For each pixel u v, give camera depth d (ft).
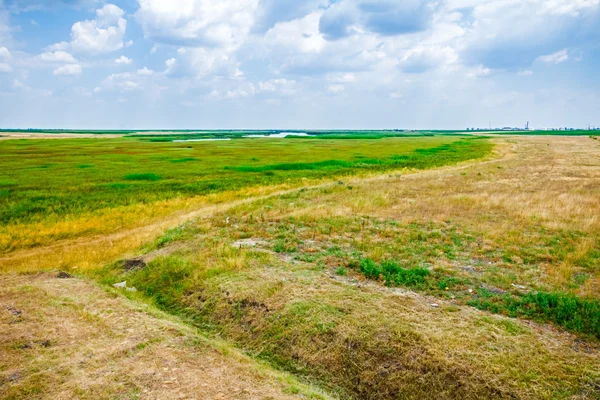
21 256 49.67
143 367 21.12
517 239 44.68
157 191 96.32
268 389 19.83
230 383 20.07
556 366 21.11
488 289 31.35
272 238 47.32
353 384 21.54
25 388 19.22
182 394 18.86
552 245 42.68
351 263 36.76
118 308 29.04
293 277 33.01
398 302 28.19
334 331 24.50
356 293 29.55
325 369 22.62
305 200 72.18
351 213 59.93
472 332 24.07
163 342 23.93
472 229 49.52
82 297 30.83
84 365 21.18
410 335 23.49
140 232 59.16
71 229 62.69
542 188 81.92
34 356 22.06
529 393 19.39
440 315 26.27
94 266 42.63
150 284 35.76
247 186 103.65
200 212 69.36
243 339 26.40
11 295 30.55
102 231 62.54
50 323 25.96
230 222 56.44
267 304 28.55
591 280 32.68
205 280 33.83
